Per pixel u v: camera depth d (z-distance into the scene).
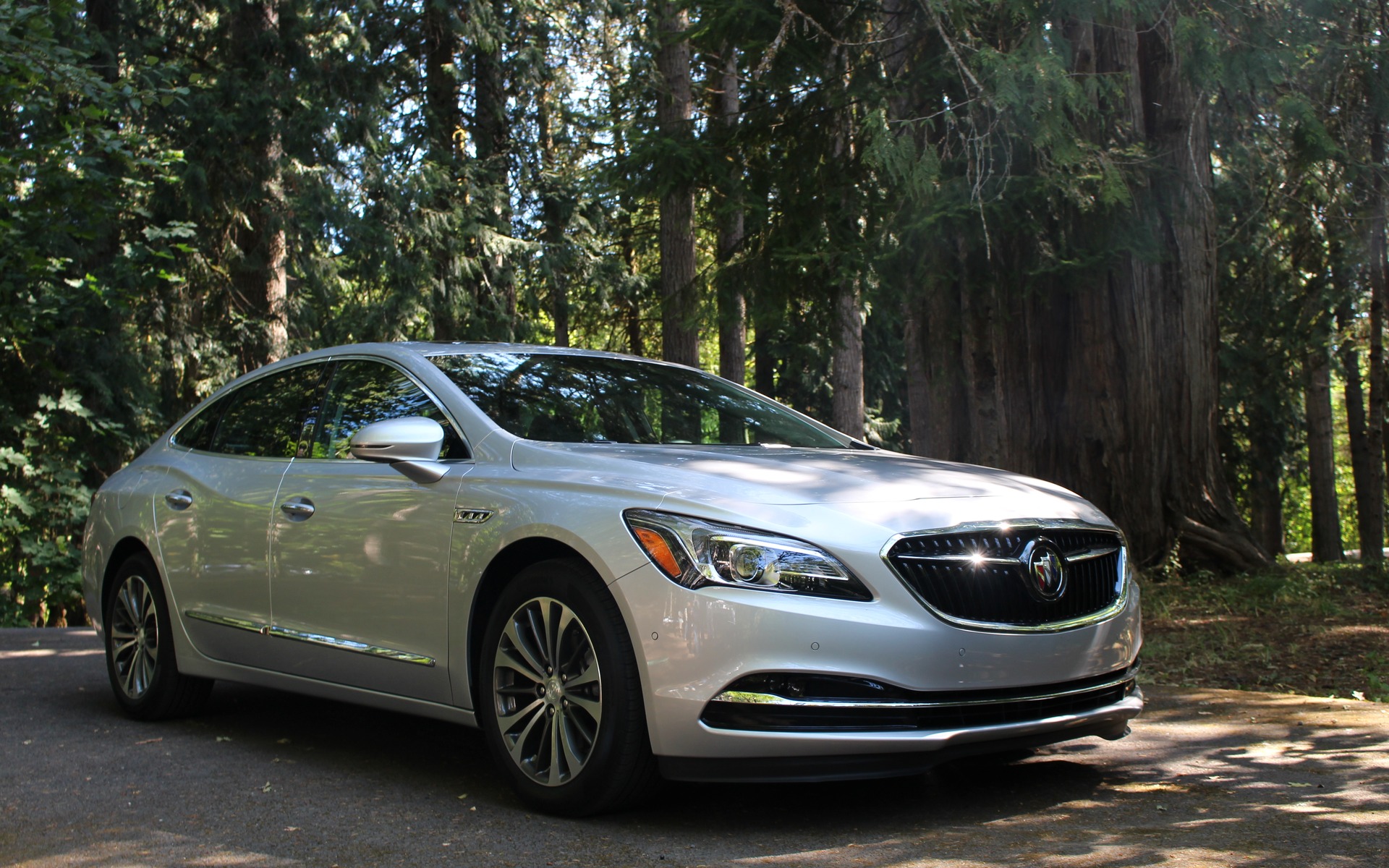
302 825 3.56
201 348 17.75
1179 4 8.44
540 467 3.90
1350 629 7.45
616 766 3.45
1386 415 21.61
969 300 9.55
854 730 3.30
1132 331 10.45
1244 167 10.12
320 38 17.56
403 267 17.69
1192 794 3.80
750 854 3.21
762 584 3.33
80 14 14.23
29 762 4.45
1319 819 3.48
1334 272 13.52
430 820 3.59
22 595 13.20
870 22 9.54
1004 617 3.50
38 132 9.86
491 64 20.03
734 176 10.06
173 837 3.46
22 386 13.89
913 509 3.53
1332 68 8.59
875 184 9.39
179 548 5.12
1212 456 10.77
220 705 5.61
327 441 4.71
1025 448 10.51
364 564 4.25
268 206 16.72
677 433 4.56
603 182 10.61
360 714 5.41
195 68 17.16
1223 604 8.84
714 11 9.62
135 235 15.43
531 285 21.39
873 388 29.67
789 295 10.02
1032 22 8.02
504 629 3.76
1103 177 8.16
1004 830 3.43
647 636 3.39
